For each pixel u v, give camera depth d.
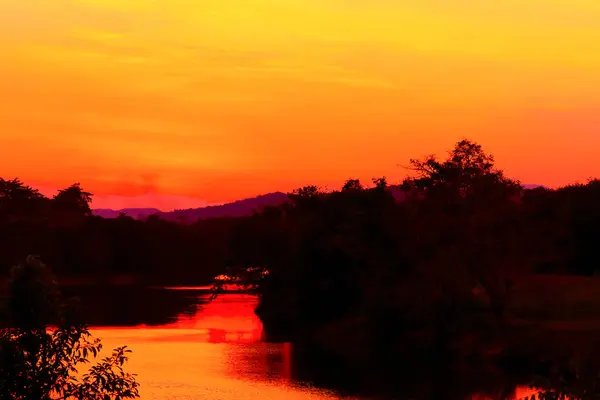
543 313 136.50
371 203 155.75
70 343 30.84
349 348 130.50
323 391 94.44
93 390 31.41
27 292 30.31
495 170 145.62
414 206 143.75
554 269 186.75
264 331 155.75
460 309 132.00
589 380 21.55
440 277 131.88
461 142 145.75
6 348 29.23
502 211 137.38
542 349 106.88
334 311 162.88
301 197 195.12
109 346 129.75
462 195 142.88
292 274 174.25
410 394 93.44
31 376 29.75
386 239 143.50
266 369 109.75
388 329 137.25
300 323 166.25
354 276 158.75
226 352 125.81
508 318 133.75
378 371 109.00
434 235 136.62
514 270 132.12
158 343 135.75
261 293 197.75
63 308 30.98
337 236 155.75
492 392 93.50
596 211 187.25
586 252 186.88
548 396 21.70
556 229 144.38
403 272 139.50
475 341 122.62
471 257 131.38
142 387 94.19
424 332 133.50
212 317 185.12
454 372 106.81
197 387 94.69
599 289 154.50
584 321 128.25
